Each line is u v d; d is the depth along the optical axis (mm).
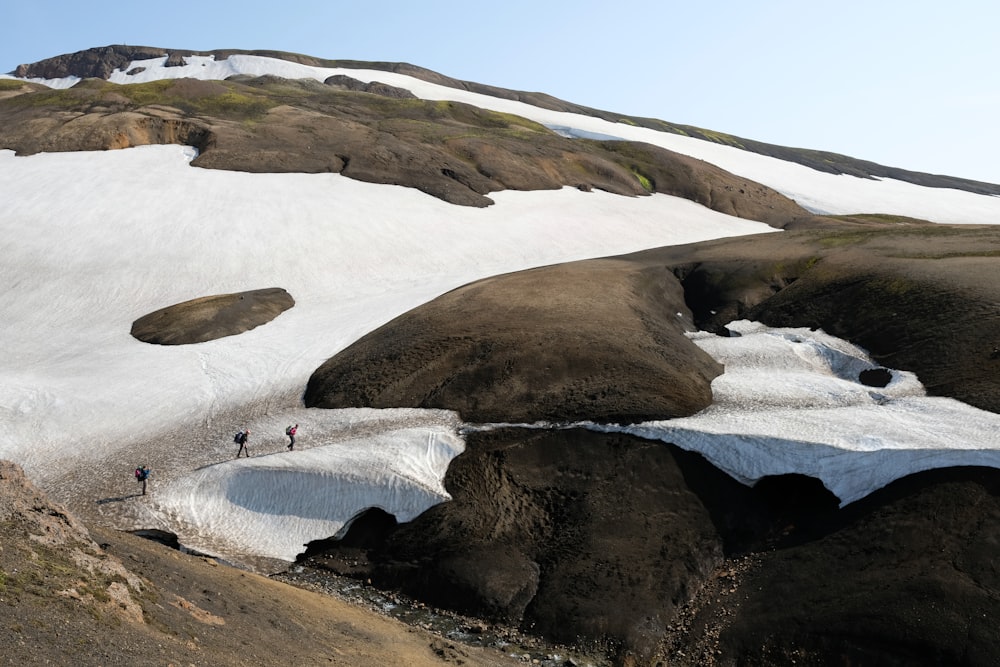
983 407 32344
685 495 31250
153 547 23984
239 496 34062
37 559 16000
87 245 69000
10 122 93812
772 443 31328
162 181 81750
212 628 17547
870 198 136625
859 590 25156
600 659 25297
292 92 138625
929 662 22594
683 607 27203
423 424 37625
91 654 13695
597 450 33500
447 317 47781
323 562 31141
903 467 28703
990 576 24094
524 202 92375
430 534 30938
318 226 75812
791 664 24031
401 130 109000
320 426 39438
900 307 43625
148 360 50219
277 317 59188
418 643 23531
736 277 55688
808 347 44344
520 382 39312
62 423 41625
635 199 101562
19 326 57531
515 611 27516
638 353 40719
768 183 134875
